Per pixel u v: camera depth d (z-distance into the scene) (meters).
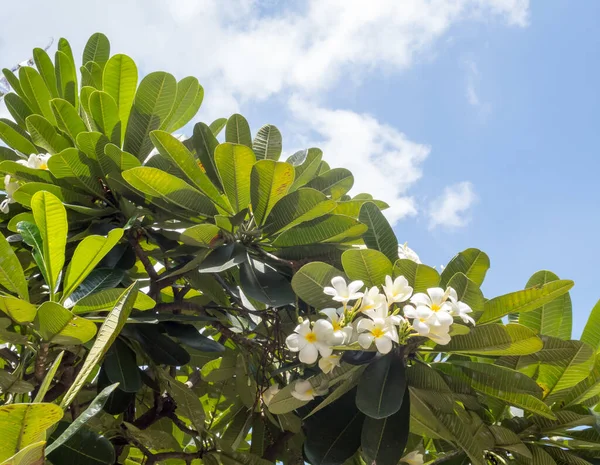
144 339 2.88
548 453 2.79
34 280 3.10
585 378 2.75
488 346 2.42
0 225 3.25
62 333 2.12
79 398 3.05
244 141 3.44
